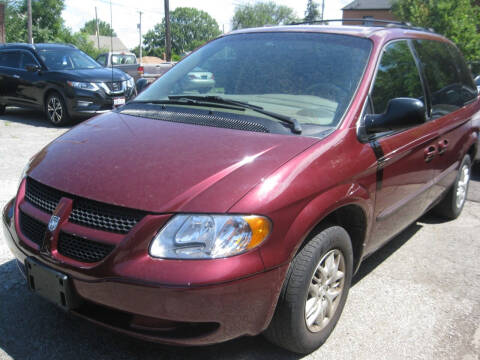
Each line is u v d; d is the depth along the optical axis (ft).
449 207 16.02
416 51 12.64
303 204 7.73
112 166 8.11
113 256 7.09
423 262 13.21
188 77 11.59
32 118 36.09
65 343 8.85
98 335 9.12
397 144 10.27
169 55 94.22
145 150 8.45
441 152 12.98
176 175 7.65
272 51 11.28
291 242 7.51
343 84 9.96
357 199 8.87
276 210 7.36
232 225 7.06
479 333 9.93
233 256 6.99
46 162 8.89
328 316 9.09
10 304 9.97
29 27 116.78
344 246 8.99
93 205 7.57
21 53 35.22
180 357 8.64
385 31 11.68
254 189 7.38
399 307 10.78
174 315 6.95
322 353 9.00
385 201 10.22
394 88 10.94
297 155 8.13
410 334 9.77
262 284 7.25
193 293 6.81
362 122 9.48
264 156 8.04
